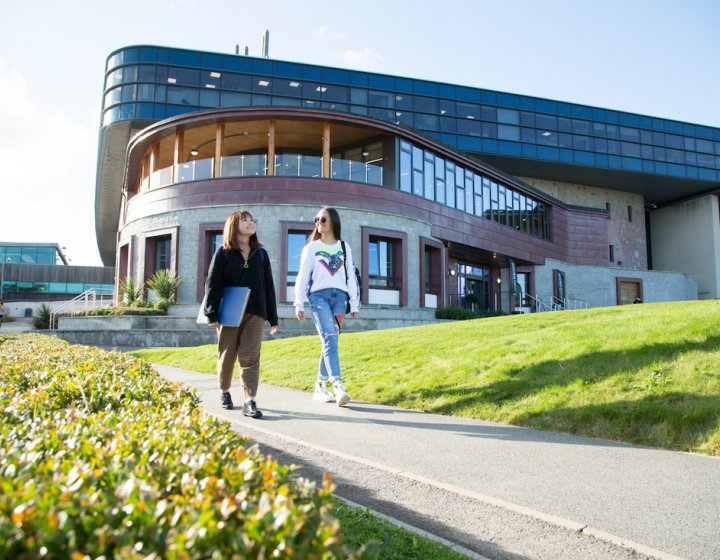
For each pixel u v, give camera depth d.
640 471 3.59
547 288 35.41
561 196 45.66
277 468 1.94
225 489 1.66
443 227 25.38
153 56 32.09
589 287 39.31
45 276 55.38
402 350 8.69
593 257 40.03
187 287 20.25
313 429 4.91
